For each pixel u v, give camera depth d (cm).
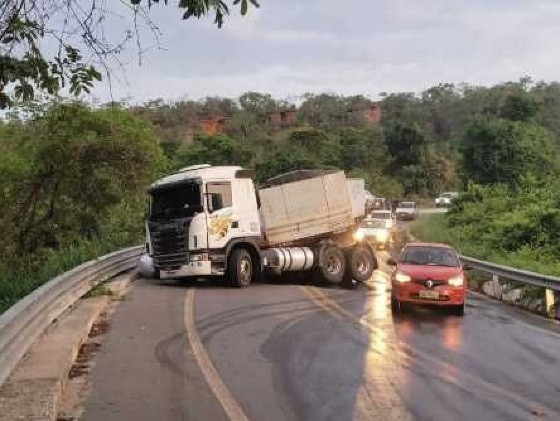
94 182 2383
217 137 7219
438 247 1694
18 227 2322
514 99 7606
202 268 1841
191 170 1928
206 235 1848
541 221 2917
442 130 12381
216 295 1703
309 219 2064
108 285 1752
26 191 2334
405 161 8750
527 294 1780
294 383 854
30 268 2005
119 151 2342
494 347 1134
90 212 2441
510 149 5809
